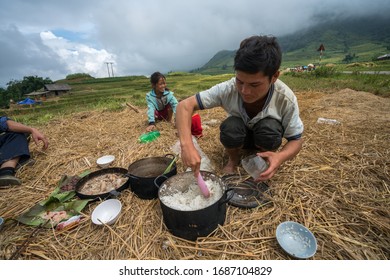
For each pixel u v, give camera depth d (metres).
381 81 7.17
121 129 3.63
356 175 1.98
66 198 1.85
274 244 1.40
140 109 5.16
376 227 1.46
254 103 1.83
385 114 3.59
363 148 2.42
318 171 2.06
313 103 4.68
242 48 1.38
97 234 1.54
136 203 1.79
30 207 1.85
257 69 1.30
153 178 1.74
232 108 1.96
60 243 1.48
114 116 4.52
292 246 1.36
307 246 1.34
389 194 1.74
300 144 1.77
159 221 1.61
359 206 1.63
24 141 2.50
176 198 1.62
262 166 1.79
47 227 1.59
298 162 2.21
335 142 2.62
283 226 1.46
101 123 4.00
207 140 2.90
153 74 3.71
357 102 4.52
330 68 11.80
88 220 1.66
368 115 3.56
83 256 1.40
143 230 1.54
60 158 2.64
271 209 1.65
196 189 1.72
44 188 2.10
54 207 1.80
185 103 1.83
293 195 1.77
